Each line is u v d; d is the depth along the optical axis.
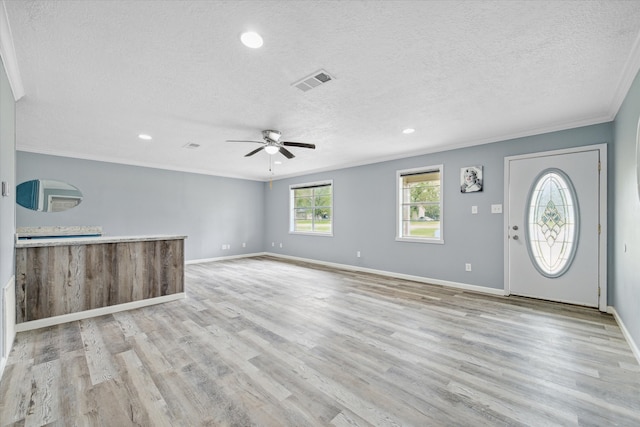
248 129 3.74
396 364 2.16
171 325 2.93
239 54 2.04
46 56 2.05
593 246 3.38
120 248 3.41
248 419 1.58
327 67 2.21
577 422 1.56
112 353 2.33
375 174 5.60
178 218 6.53
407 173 5.13
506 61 2.14
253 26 1.74
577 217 3.47
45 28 1.74
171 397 1.77
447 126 3.62
